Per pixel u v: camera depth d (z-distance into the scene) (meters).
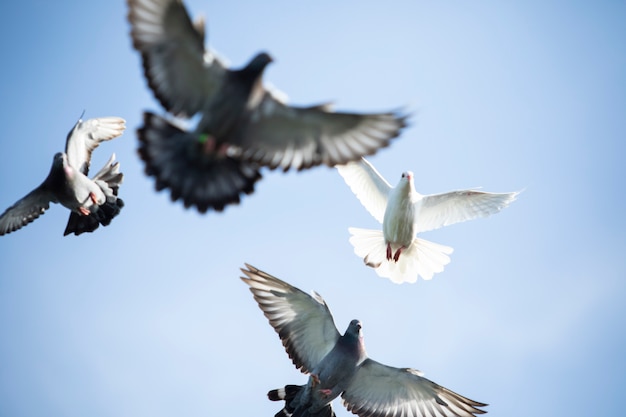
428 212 17.19
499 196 17.23
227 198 9.12
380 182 17.23
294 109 8.91
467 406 14.51
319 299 14.42
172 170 9.05
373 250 17.45
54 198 16.25
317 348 14.94
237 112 8.84
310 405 14.93
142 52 8.70
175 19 8.50
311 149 9.14
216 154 9.05
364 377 14.90
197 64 8.81
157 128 8.97
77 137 16.25
